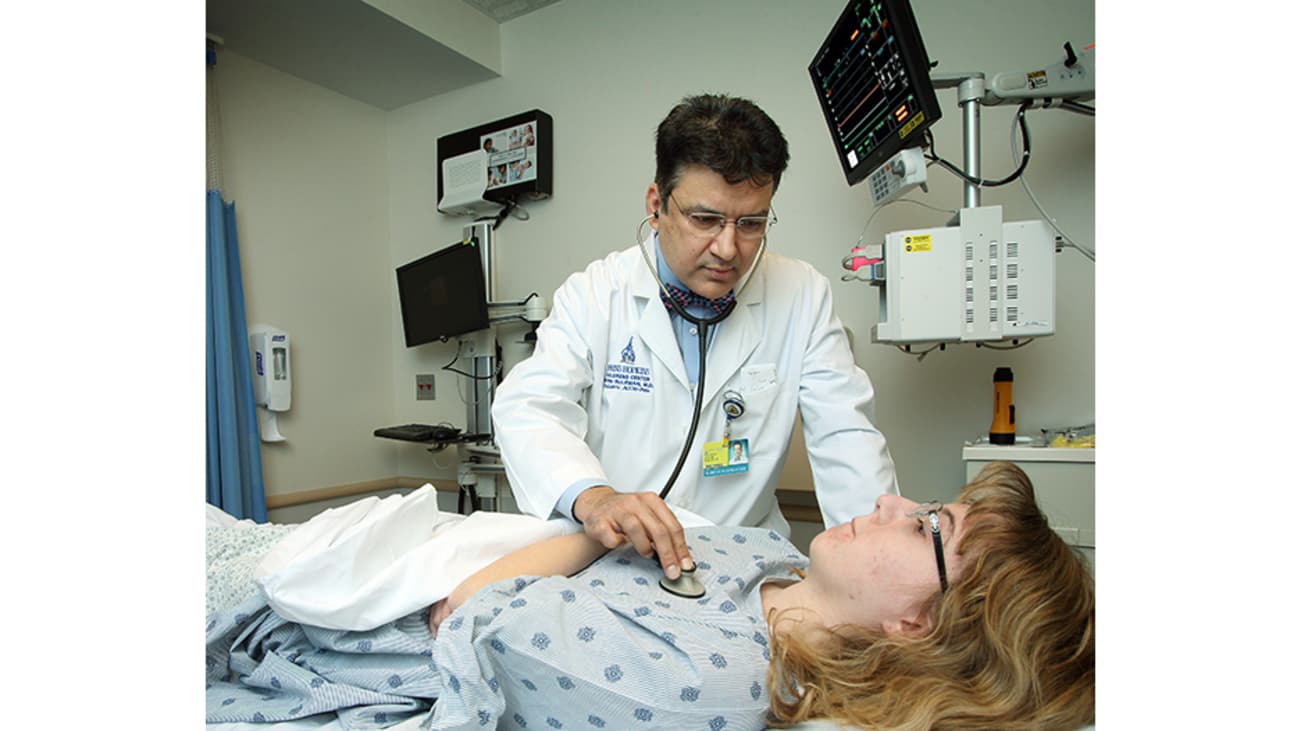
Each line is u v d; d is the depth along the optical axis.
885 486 1.15
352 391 3.00
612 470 1.30
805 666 0.75
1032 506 0.78
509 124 2.72
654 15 2.48
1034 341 1.91
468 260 2.60
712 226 1.05
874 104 1.55
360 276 3.05
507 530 0.95
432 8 2.54
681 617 0.78
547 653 0.67
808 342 1.32
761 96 2.29
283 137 2.76
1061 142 1.87
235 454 2.37
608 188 2.61
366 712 0.76
